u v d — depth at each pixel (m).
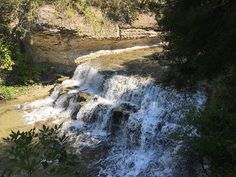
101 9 21.58
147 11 22.53
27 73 21.11
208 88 13.61
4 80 20.61
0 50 20.09
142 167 13.12
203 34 7.44
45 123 16.56
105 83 17.39
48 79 21.45
